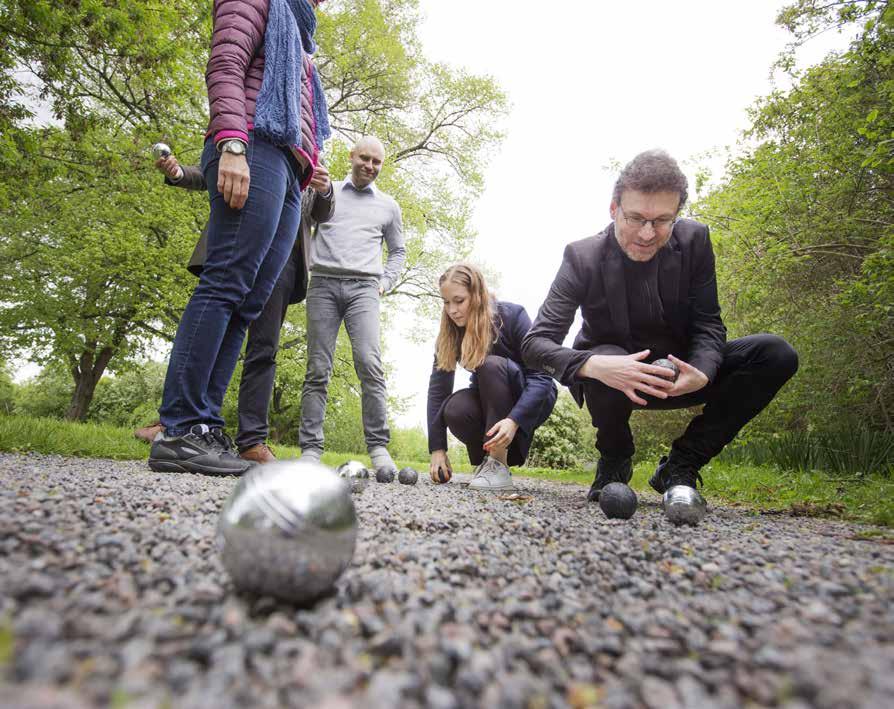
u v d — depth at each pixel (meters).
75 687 0.61
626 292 2.81
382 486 3.22
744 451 6.38
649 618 1.01
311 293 4.10
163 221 11.27
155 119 8.17
